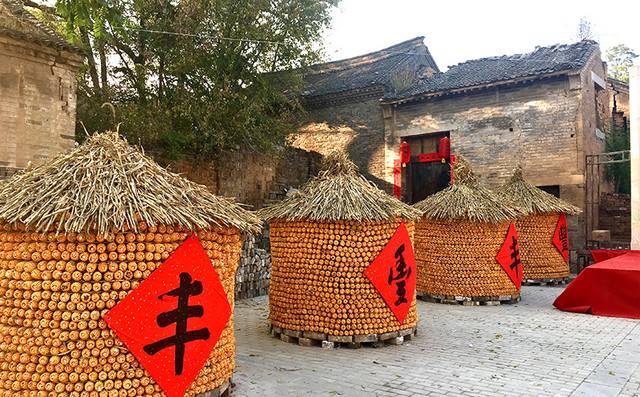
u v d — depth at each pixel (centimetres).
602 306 911
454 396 480
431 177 1834
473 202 997
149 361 386
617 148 1775
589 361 606
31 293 377
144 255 389
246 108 1316
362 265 670
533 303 1033
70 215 371
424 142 1817
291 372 551
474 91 1678
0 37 904
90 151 430
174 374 399
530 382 524
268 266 1143
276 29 1377
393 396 478
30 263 378
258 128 1378
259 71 1416
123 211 381
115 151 434
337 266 668
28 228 376
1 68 924
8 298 383
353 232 670
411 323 710
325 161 745
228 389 470
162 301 394
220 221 434
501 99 1644
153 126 1165
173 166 1295
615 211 1614
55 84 995
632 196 1238
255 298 1068
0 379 383
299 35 1382
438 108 1758
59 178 404
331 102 1947
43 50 962
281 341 699
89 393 371
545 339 721
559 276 1318
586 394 489
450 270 1008
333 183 707
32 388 372
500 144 1639
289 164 1698
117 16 761
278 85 1500
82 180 400
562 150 1537
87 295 373
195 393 421
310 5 1374
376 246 677
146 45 1286
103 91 1202
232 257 461
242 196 1491
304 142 2000
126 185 406
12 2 1024
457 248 1007
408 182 1853
